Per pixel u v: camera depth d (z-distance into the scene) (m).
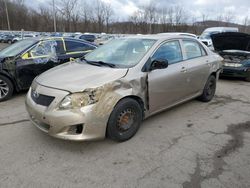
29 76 5.63
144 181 2.68
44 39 5.95
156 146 3.43
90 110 2.99
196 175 2.80
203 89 5.26
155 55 3.92
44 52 5.87
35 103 3.24
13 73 5.34
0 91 5.29
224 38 8.41
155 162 3.04
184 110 4.93
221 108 5.14
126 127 3.50
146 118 4.12
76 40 6.59
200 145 3.49
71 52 6.38
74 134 3.02
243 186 2.63
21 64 5.45
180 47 4.49
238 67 7.86
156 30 51.84
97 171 2.84
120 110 3.31
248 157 3.20
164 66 3.74
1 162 2.97
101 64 3.80
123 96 3.31
